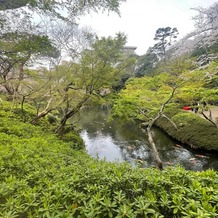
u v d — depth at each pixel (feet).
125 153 30.45
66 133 29.30
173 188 5.63
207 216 4.27
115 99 27.81
